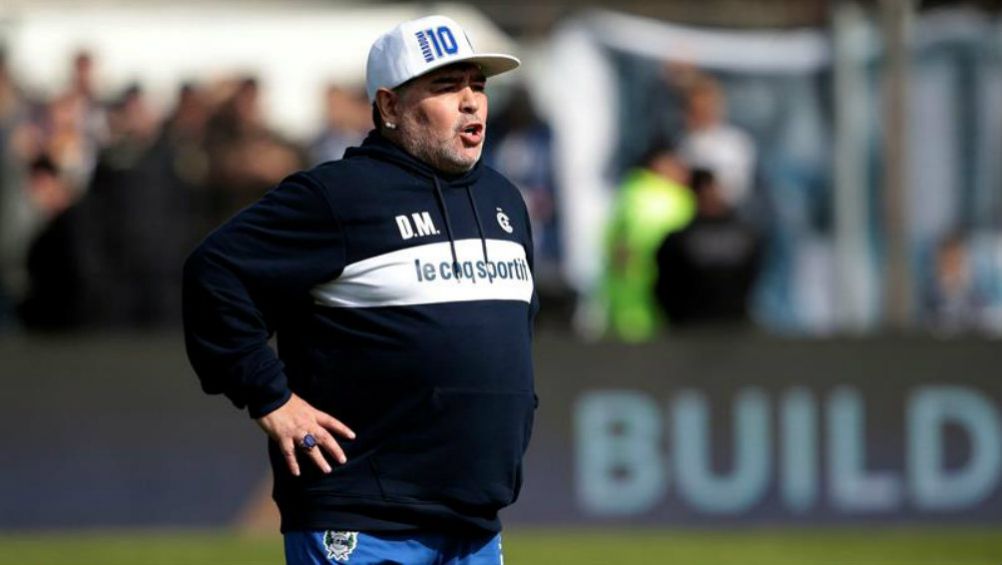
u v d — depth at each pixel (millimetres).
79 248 40438
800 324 43844
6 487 36969
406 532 16328
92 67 42469
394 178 16312
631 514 37781
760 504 38094
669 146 43750
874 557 34250
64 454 37156
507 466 16625
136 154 41156
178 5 44281
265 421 16031
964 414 38531
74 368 37281
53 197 41469
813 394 38281
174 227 41281
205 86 42375
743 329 42844
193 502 37250
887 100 41594
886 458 38375
